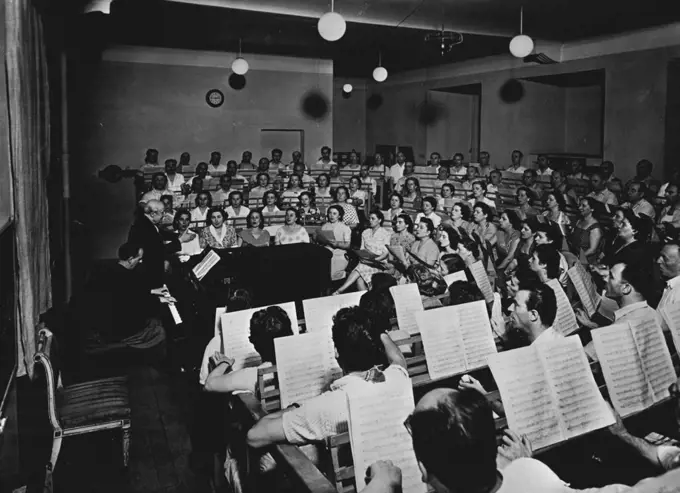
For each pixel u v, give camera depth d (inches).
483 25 386.6
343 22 236.5
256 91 494.9
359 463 76.5
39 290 164.6
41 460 138.6
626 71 410.9
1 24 134.3
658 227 272.7
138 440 150.6
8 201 138.3
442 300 172.2
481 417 56.7
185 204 375.6
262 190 397.7
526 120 515.5
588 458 100.7
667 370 104.5
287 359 102.8
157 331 214.1
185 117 473.4
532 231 251.8
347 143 703.1
